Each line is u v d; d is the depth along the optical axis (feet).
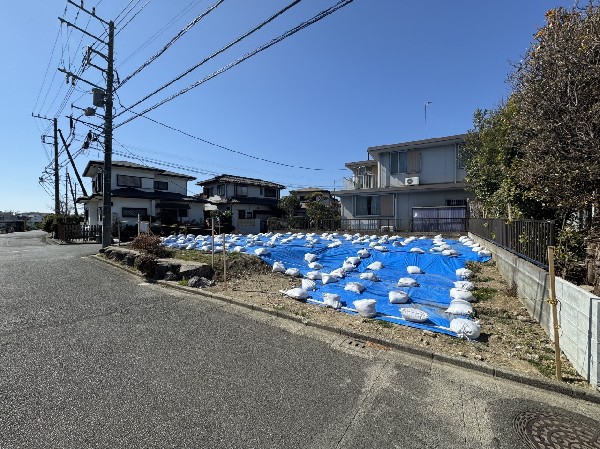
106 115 40.09
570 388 8.98
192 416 7.78
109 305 17.20
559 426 7.63
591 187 13.60
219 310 16.47
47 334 12.98
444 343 12.12
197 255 29.96
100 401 8.35
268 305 16.75
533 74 15.11
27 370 9.96
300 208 101.76
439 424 7.63
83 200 81.66
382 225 63.10
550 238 14.90
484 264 27.63
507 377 9.81
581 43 12.43
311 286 20.27
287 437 7.10
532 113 15.10
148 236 32.12
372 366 10.54
